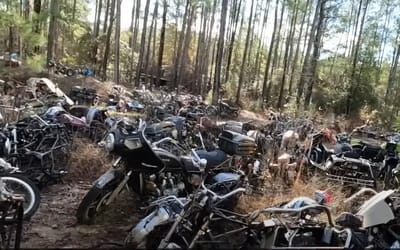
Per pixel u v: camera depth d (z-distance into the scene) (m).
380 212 3.67
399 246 3.45
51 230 3.95
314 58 18.39
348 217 3.68
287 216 3.73
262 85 28.14
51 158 5.30
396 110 26.28
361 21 27.22
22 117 7.08
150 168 4.08
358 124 22.03
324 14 19.95
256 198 5.16
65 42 22.83
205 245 3.48
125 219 4.34
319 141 7.88
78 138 6.67
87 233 3.94
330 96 25.27
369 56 27.31
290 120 11.66
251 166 5.73
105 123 7.00
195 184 4.46
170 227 3.43
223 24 17.94
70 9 22.25
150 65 29.16
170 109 10.73
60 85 14.72
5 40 18.78
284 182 5.94
